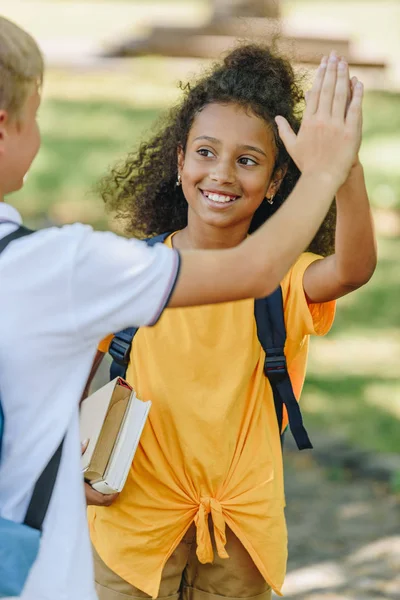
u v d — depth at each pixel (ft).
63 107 52.80
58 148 46.03
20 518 6.93
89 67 60.34
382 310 30.07
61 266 6.75
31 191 40.32
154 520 9.60
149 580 9.62
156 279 6.89
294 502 18.54
